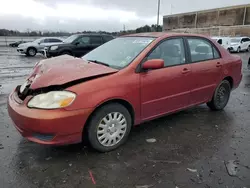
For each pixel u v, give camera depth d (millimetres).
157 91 3330
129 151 3037
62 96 2541
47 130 2492
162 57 3469
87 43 12227
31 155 2881
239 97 5766
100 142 2902
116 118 2986
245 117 4336
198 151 3062
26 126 2553
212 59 4242
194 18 50625
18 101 2803
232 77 4648
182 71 3625
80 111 2600
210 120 4152
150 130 3691
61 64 3217
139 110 3205
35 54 17719
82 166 2684
